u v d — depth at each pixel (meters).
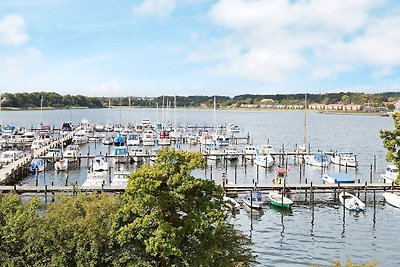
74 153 94.31
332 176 73.25
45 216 29.91
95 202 30.03
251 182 79.62
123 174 73.25
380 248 46.06
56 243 28.12
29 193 61.41
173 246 25.73
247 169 93.94
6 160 83.88
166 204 26.81
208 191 27.80
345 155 105.06
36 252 28.17
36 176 77.38
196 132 160.50
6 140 121.06
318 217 56.91
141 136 136.88
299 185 66.12
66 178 76.31
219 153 101.62
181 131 151.88
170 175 26.81
